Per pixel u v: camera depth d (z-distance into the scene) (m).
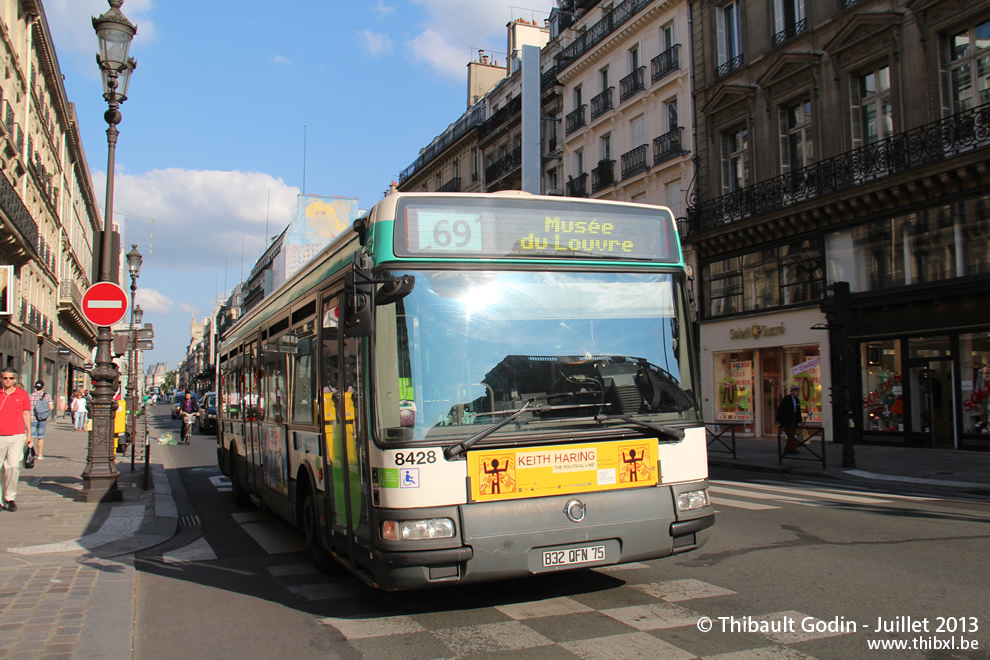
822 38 22.75
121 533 8.91
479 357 5.15
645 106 31.62
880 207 20.67
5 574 6.88
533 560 4.94
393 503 4.83
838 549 7.30
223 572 7.18
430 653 4.61
